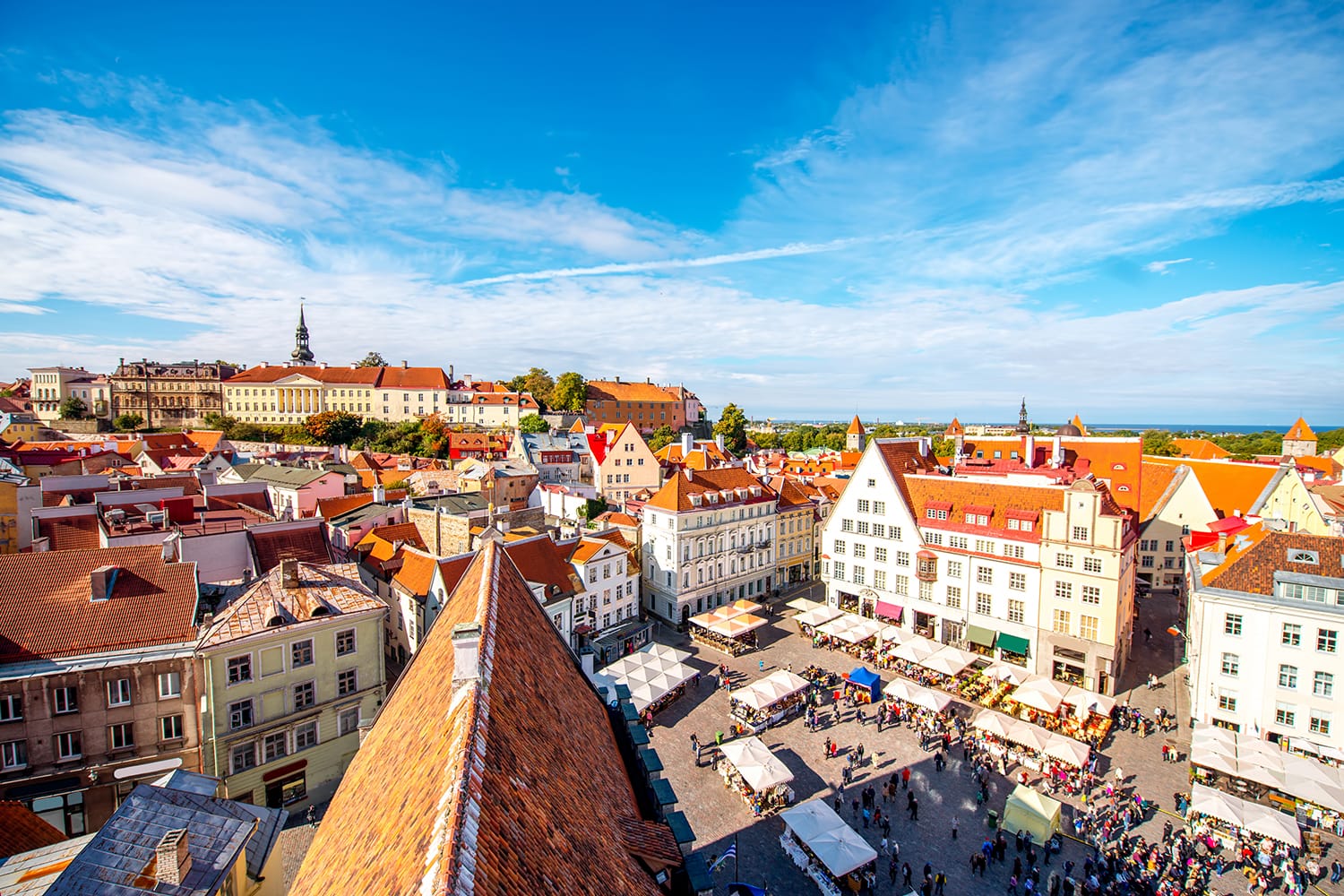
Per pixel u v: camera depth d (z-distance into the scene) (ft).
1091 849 127.75
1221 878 119.44
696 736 170.50
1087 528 193.57
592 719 75.00
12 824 83.46
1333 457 354.95
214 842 78.84
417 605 193.88
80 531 182.70
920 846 130.21
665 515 254.68
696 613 260.62
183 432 540.52
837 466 465.88
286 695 135.54
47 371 647.15
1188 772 152.46
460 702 46.98
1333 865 120.67
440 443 519.19
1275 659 154.81
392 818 44.01
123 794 122.83
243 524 199.00
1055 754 146.72
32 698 115.65
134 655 122.93
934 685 199.52
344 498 280.10
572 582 220.64
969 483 233.35
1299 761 136.26
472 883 30.35
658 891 51.90
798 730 173.88
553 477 430.20
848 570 260.21
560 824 45.27
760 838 132.36
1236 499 283.38
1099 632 191.93
